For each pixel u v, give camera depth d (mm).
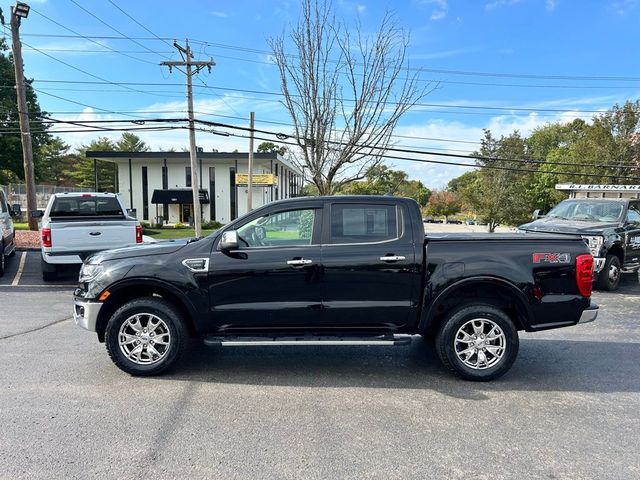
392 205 5078
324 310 4930
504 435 3725
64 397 4367
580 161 35875
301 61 14617
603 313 8406
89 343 6105
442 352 4930
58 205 11703
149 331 4926
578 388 4762
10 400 4285
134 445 3498
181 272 4863
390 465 3264
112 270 4883
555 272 4957
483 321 4898
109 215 12047
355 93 14961
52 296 9562
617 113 33219
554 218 11984
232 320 4953
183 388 4641
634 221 11500
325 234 4996
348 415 4070
